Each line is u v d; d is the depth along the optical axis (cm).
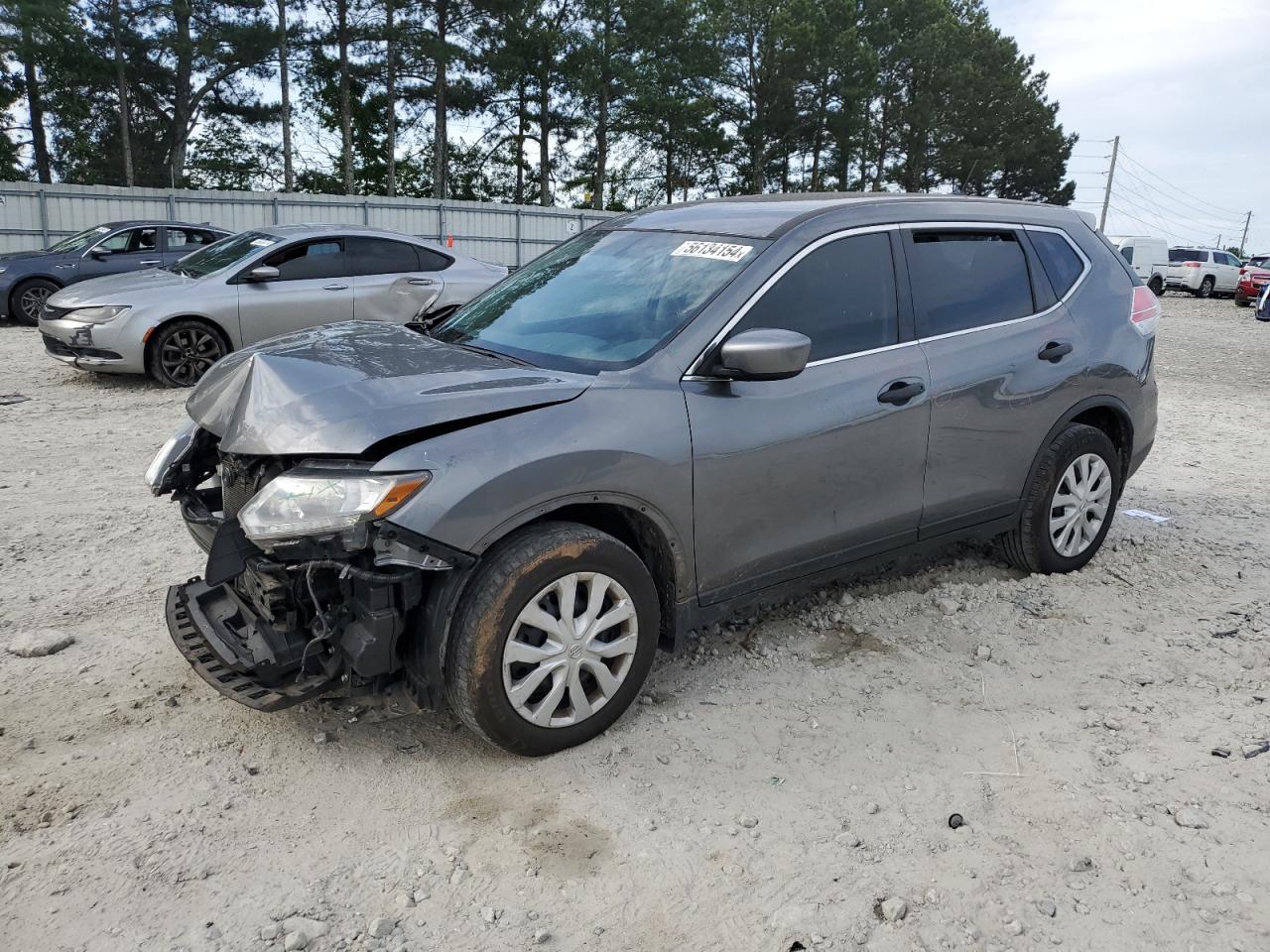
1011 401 434
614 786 312
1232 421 955
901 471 400
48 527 545
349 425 289
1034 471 462
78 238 1672
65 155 4484
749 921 256
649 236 417
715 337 350
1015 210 469
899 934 253
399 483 280
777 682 382
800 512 371
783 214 396
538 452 302
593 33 4744
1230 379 1288
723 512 349
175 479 378
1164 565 514
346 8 4253
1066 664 403
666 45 4828
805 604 451
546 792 308
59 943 243
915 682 385
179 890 263
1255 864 280
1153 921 259
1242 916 260
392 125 4459
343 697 357
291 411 303
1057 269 472
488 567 300
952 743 342
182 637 329
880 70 5912
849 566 402
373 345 361
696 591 353
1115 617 448
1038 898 266
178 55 4041
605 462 314
